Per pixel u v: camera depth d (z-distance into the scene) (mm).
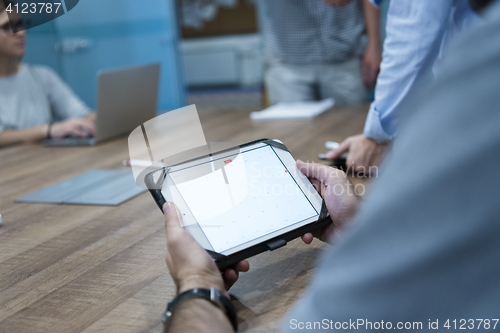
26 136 1991
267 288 679
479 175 270
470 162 271
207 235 641
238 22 9641
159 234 922
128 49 4379
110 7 4230
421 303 295
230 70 9922
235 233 654
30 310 668
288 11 2410
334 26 2367
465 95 277
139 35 4379
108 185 1275
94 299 686
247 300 650
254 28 9602
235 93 9375
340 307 320
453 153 275
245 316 610
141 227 967
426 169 283
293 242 833
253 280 708
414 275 290
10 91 2285
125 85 1871
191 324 473
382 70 1150
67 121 1998
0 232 1000
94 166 1514
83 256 846
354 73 2469
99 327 611
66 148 1845
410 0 1038
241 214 681
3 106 2242
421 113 302
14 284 756
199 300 506
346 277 316
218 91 9805
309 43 2443
